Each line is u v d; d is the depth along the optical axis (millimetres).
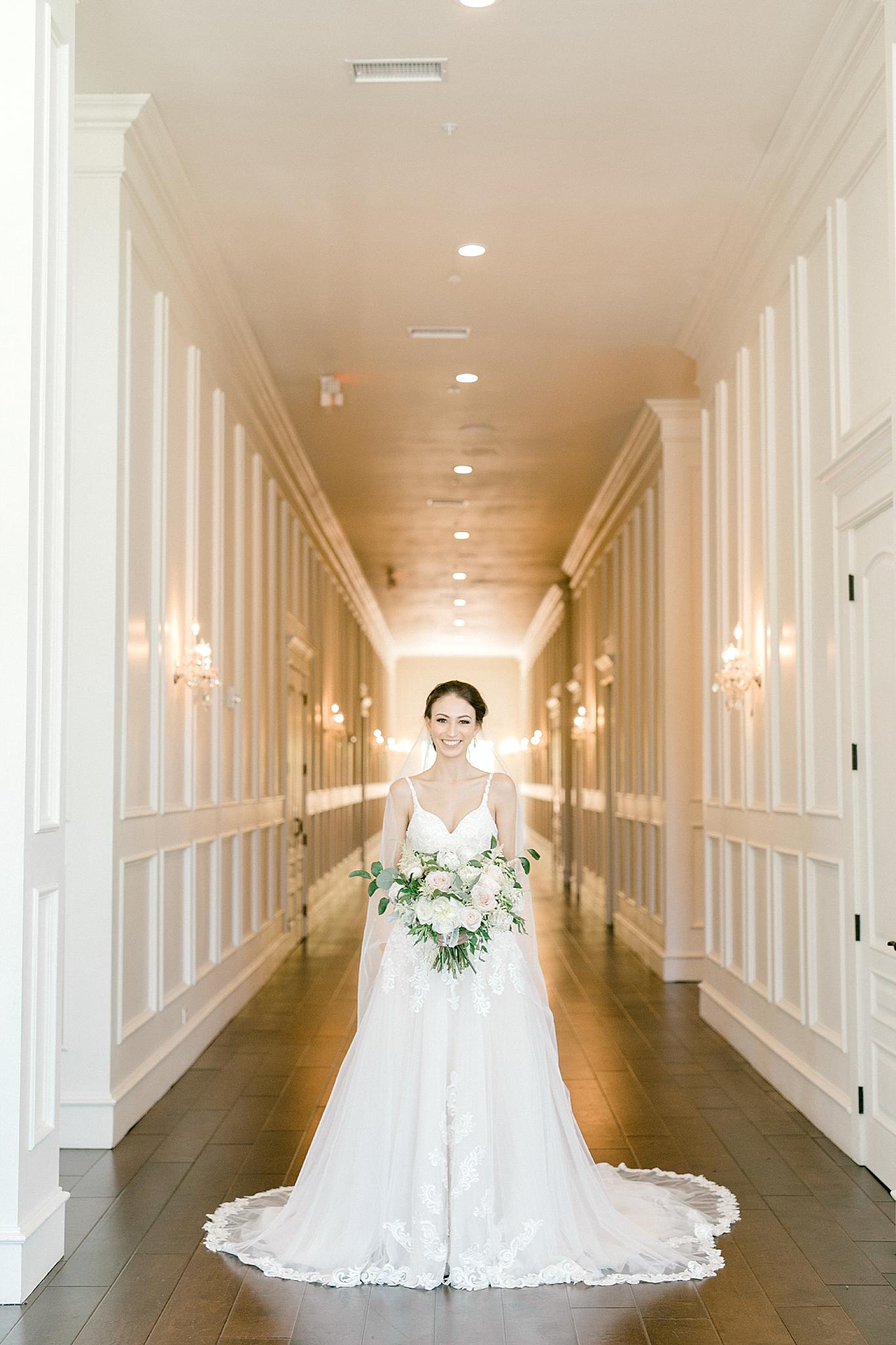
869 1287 3654
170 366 6246
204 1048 7035
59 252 4016
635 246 6887
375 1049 3934
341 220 6578
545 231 6703
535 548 16219
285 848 10805
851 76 4812
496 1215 3795
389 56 5047
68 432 4066
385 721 26766
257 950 9281
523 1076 3885
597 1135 5285
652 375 9070
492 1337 3318
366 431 10570
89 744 5109
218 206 6414
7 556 3693
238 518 8281
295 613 11703
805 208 5590
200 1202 4387
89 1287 3656
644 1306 3520
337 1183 3891
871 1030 4754
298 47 4988
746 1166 4844
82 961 5082
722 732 7492
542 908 15023
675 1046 7152
